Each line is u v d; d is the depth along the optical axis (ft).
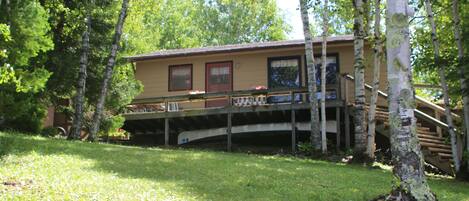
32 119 47.65
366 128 49.49
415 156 21.33
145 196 22.33
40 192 21.16
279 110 54.39
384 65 62.34
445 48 46.65
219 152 48.29
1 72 28.43
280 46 66.18
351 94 60.03
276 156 48.21
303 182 29.71
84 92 52.29
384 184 30.60
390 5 22.57
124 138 70.79
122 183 25.48
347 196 25.72
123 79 61.16
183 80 71.51
